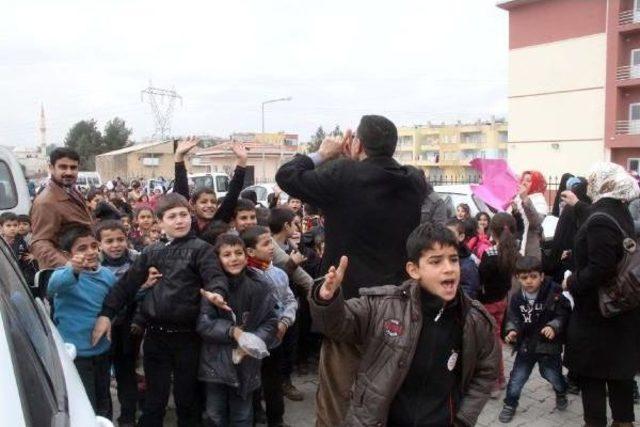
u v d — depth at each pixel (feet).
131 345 13.14
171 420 14.33
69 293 11.57
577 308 12.03
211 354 11.63
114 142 233.76
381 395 7.32
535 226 20.20
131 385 13.34
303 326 17.04
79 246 11.54
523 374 14.43
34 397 4.64
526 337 14.39
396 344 7.35
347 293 8.89
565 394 14.96
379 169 8.91
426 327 7.51
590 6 104.01
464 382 7.67
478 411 7.66
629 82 98.17
